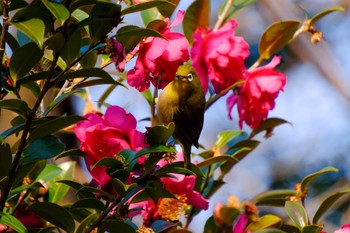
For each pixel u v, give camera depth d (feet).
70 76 17.29
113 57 17.39
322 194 43.78
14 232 19.15
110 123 18.63
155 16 22.39
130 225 18.30
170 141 22.65
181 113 24.34
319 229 19.35
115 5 16.65
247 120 24.04
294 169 49.98
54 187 22.24
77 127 18.67
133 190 17.81
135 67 19.34
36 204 18.25
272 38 25.27
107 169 17.80
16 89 17.71
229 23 23.27
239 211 19.70
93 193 19.33
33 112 17.03
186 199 20.16
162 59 19.43
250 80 23.76
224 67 22.99
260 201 22.86
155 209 20.52
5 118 29.81
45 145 18.94
